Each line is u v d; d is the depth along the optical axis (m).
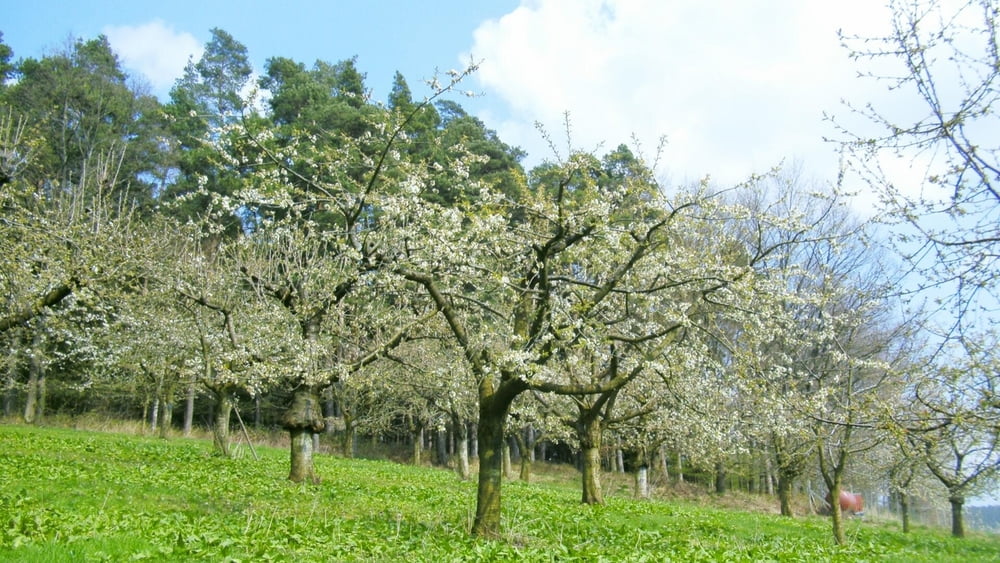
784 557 12.57
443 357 20.69
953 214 7.88
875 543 16.81
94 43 43.88
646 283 14.27
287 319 18.38
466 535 11.67
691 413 17.75
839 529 15.48
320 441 43.88
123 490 13.02
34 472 14.23
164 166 39.69
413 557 9.49
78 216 21.78
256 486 15.48
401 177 16.06
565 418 20.98
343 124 22.42
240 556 8.32
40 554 7.21
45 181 28.42
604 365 19.19
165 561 7.70
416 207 13.40
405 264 13.49
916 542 18.64
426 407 33.16
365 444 46.78
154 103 42.88
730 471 31.61
